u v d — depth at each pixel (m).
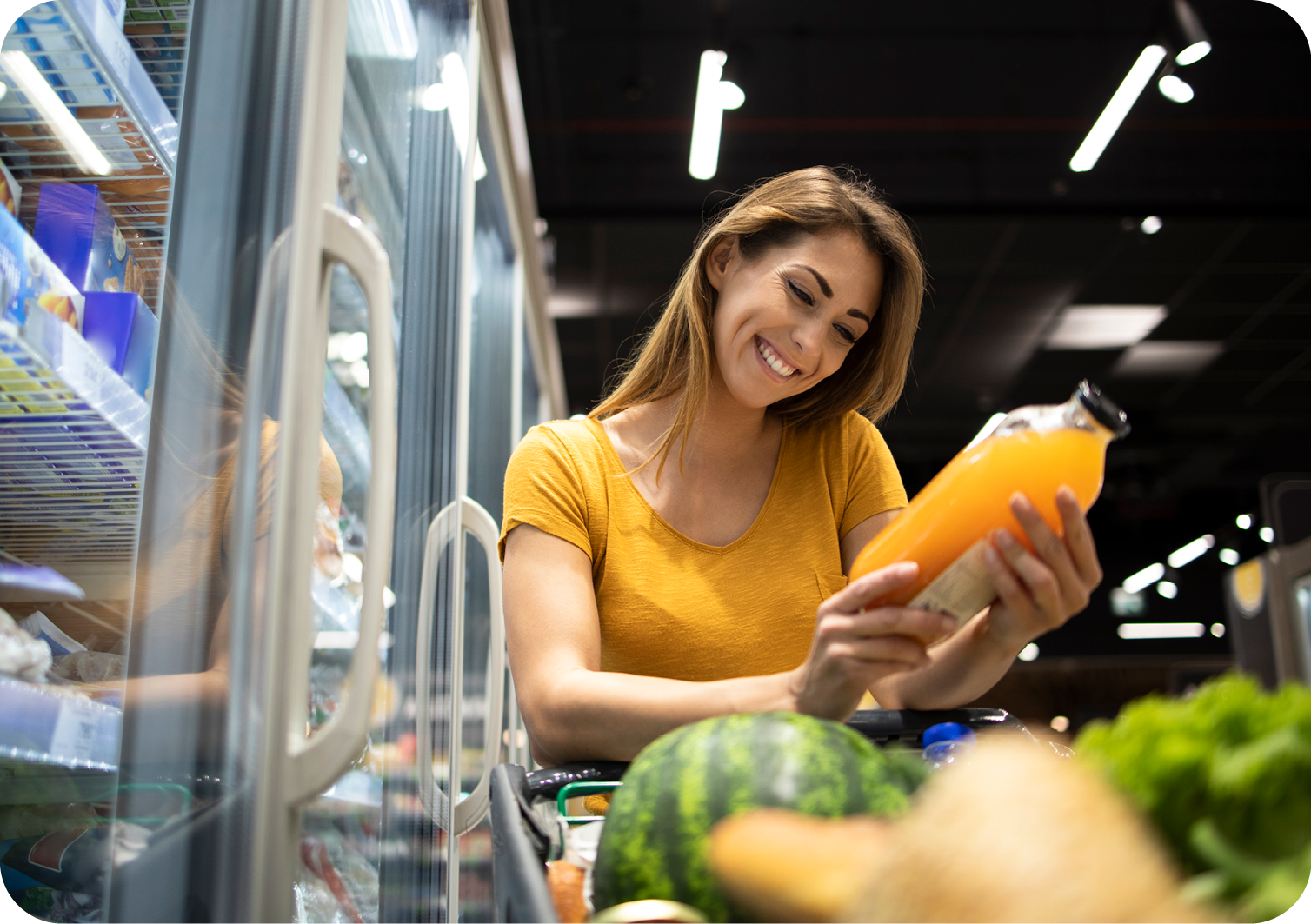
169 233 0.87
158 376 0.84
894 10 5.36
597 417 1.24
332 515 1.08
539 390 4.04
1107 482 11.56
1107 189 6.69
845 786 0.47
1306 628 3.56
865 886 0.30
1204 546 13.48
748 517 1.14
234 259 0.84
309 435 0.80
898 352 1.19
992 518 0.64
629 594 1.05
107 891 0.75
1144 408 9.91
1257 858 0.36
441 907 1.51
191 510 0.80
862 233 1.10
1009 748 0.31
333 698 1.07
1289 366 8.96
